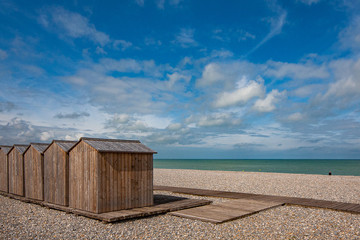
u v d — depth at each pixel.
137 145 11.02
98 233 7.66
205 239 7.18
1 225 8.67
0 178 15.84
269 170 65.75
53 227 8.35
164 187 17.69
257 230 7.95
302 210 10.66
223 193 14.89
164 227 8.24
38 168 12.30
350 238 7.23
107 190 9.33
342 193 15.60
